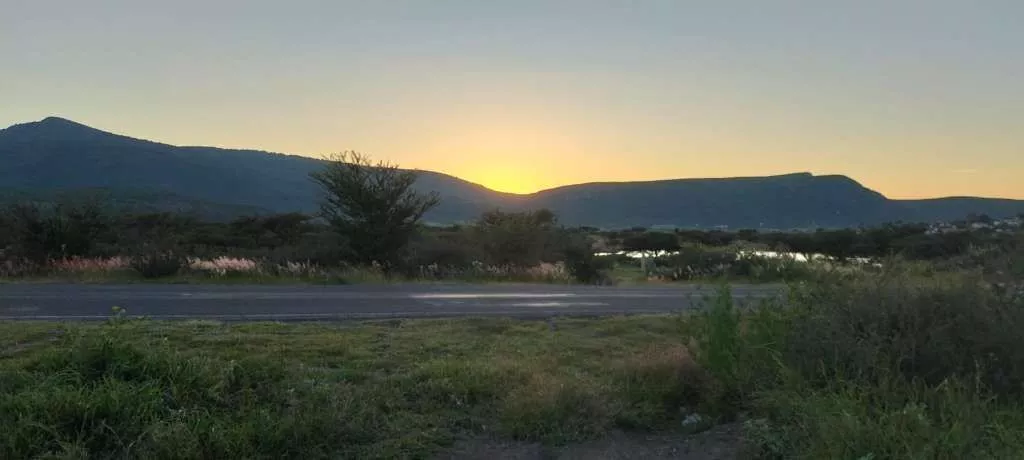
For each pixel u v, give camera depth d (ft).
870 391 17.81
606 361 27.96
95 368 20.39
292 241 131.64
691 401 22.75
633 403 21.94
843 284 22.25
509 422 20.07
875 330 19.95
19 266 64.44
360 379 23.45
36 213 71.67
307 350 27.45
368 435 18.75
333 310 43.37
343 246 77.41
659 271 94.99
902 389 18.12
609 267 93.25
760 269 87.45
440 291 59.88
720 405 21.66
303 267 69.15
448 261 79.10
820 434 16.11
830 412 16.80
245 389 20.33
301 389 21.02
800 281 27.30
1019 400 18.01
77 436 16.52
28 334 29.01
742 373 21.72
